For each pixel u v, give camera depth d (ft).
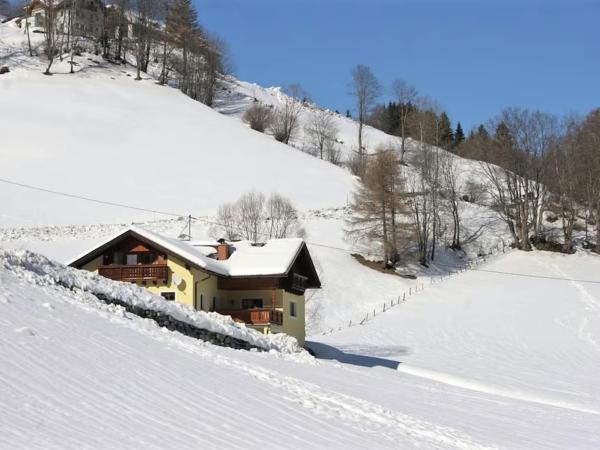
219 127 381.40
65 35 502.38
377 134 561.84
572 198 297.74
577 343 176.86
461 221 307.17
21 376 48.37
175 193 279.69
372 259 251.39
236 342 99.14
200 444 43.60
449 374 136.67
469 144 422.41
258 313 149.07
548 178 308.40
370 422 60.80
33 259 84.12
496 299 218.59
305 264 171.12
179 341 77.87
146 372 58.95
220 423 50.03
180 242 157.07
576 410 101.55
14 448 35.81
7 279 73.56
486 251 284.20
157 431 44.57
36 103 371.56
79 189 269.85
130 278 145.48
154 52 529.45
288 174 323.98
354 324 197.16
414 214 282.97
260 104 492.54
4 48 467.11
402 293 227.40
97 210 253.24
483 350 168.45
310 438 50.98
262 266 155.12
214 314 103.65
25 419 40.93
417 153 372.17
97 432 41.63
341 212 281.74
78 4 506.89
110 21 494.18
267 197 279.49
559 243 287.69
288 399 63.21
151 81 451.12
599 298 220.64
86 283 85.87
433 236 270.87
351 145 495.00
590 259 268.62
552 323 194.49
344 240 256.73
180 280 144.36
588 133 317.42
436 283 240.12
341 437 53.11
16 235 220.64
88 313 74.08
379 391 85.76
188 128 369.09
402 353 163.73
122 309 82.64
